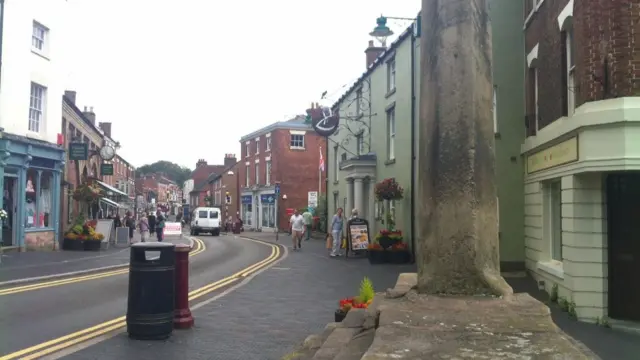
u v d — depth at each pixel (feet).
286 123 150.61
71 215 85.40
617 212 28.63
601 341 23.99
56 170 69.97
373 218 71.26
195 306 30.53
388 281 41.75
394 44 62.03
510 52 43.52
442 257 14.92
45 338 22.18
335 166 96.02
